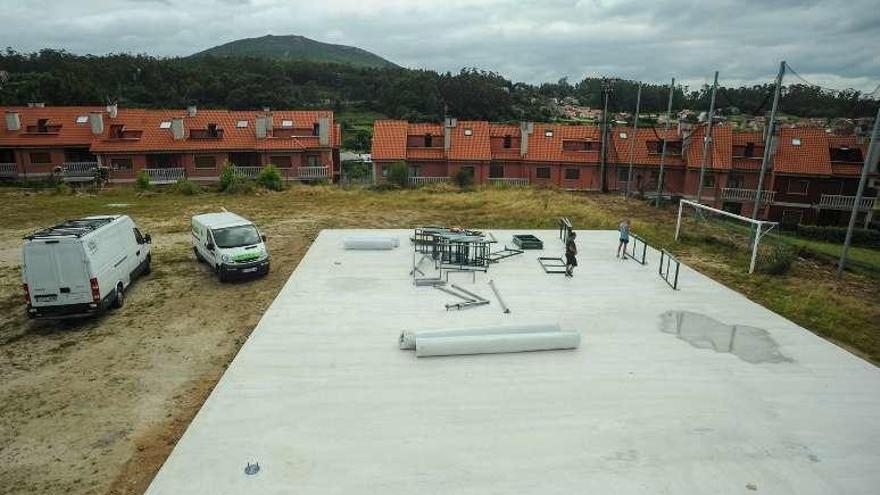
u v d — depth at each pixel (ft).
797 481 22.43
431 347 32.83
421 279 47.70
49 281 39.01
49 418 28.71
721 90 263.08
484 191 117.19
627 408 27.71
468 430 25.54
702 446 24.66
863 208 137.28
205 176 142.51
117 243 46.19
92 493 22.89
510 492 21.36
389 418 26.45
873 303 47.96
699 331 37.91
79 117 149.89
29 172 143.95
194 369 34.24
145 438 26.86
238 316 43.16
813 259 63.77
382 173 146.41
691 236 70.69
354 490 21.34
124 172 139.44
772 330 38.32
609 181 149.69
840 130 159.12
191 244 67.15
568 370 31.83
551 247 62.39
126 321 42.22
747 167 141.90
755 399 28.89
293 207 94.68
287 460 23.16
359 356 33.17
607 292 46.11
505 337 33.86
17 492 22.97
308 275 49.73
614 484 21.98
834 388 30.27
